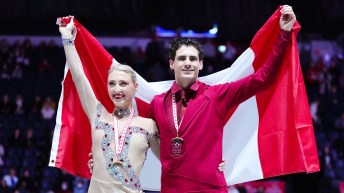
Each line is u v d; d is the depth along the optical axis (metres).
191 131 7.45
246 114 8.59
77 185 21.48
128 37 31.91
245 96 7.73
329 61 30.78
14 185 22.25
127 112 7.67
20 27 31.75
